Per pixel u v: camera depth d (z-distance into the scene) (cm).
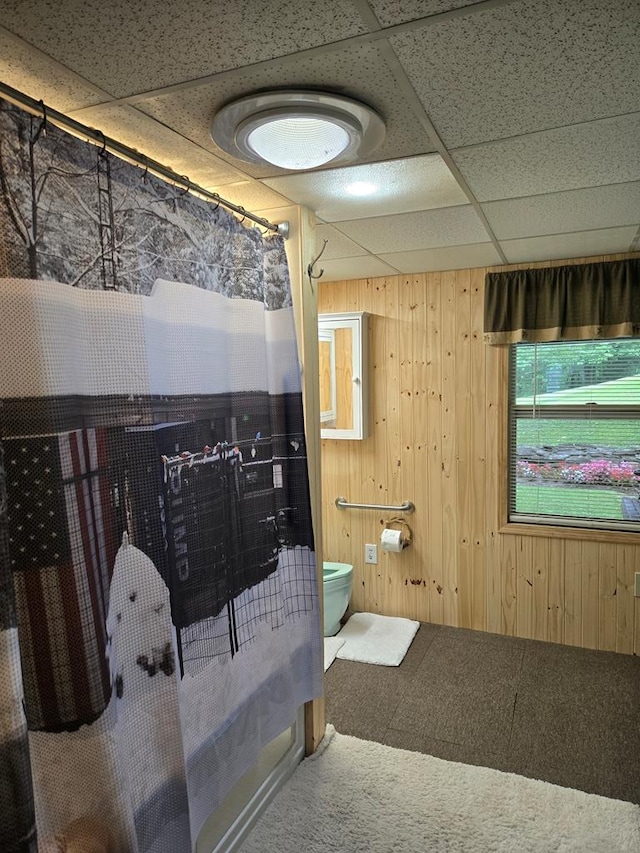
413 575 364
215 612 169
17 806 96
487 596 347
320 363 362
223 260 176
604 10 96
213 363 170
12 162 106
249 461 189
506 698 277
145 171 141
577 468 330
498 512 340
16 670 96
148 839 139
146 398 139
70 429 117
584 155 162
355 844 187
